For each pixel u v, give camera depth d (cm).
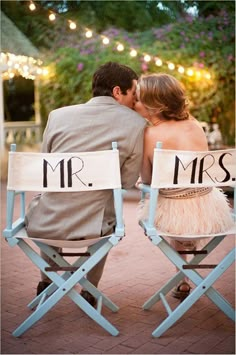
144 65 952
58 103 1080
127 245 468
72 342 264
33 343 263
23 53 806
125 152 275
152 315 303
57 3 1133
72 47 1052
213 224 277
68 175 254
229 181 261
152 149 285
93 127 277
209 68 958
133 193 789
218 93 967
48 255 294
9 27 814
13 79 1337
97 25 1131
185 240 289
